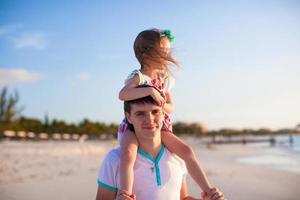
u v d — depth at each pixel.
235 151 34.38
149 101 2.33
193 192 7.71
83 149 30.78
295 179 11.12
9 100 50.34
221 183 9.98
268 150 36.34
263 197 7.95
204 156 24.83
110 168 2.37
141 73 2.69
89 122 73.12
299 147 45.38
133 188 2.31
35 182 9.57
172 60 2.82
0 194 7.61
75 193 7.86
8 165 14.52
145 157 2.36
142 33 2.84
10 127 50.69
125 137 2.42
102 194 2.38
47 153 24.02
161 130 2.56
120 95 2.40
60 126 63.81
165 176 2.36
